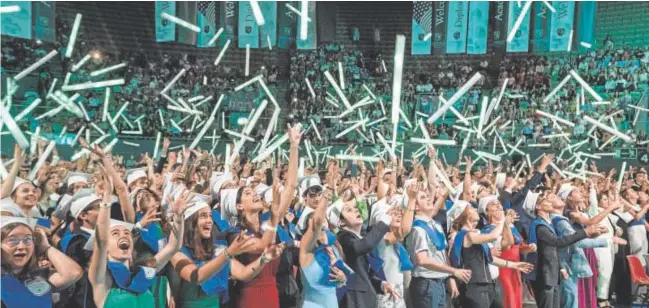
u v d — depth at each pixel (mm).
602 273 9773
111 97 24984
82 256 4879
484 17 25891
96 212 5129
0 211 4340
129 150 22031
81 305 4812
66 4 29906
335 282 5312
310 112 27531
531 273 7898
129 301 4234
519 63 29781
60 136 17953
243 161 15961
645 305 10773
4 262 3900
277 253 4754
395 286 6074
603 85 27125
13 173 4785
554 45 25438
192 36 25297
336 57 31578
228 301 5391
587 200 10414
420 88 29062
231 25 25906
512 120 25094
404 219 5910
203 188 8617
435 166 7836
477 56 32156
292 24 26375
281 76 31234
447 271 6125
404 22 35000
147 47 31844
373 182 10570
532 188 9406
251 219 5676
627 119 24281
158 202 6066
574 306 8094
